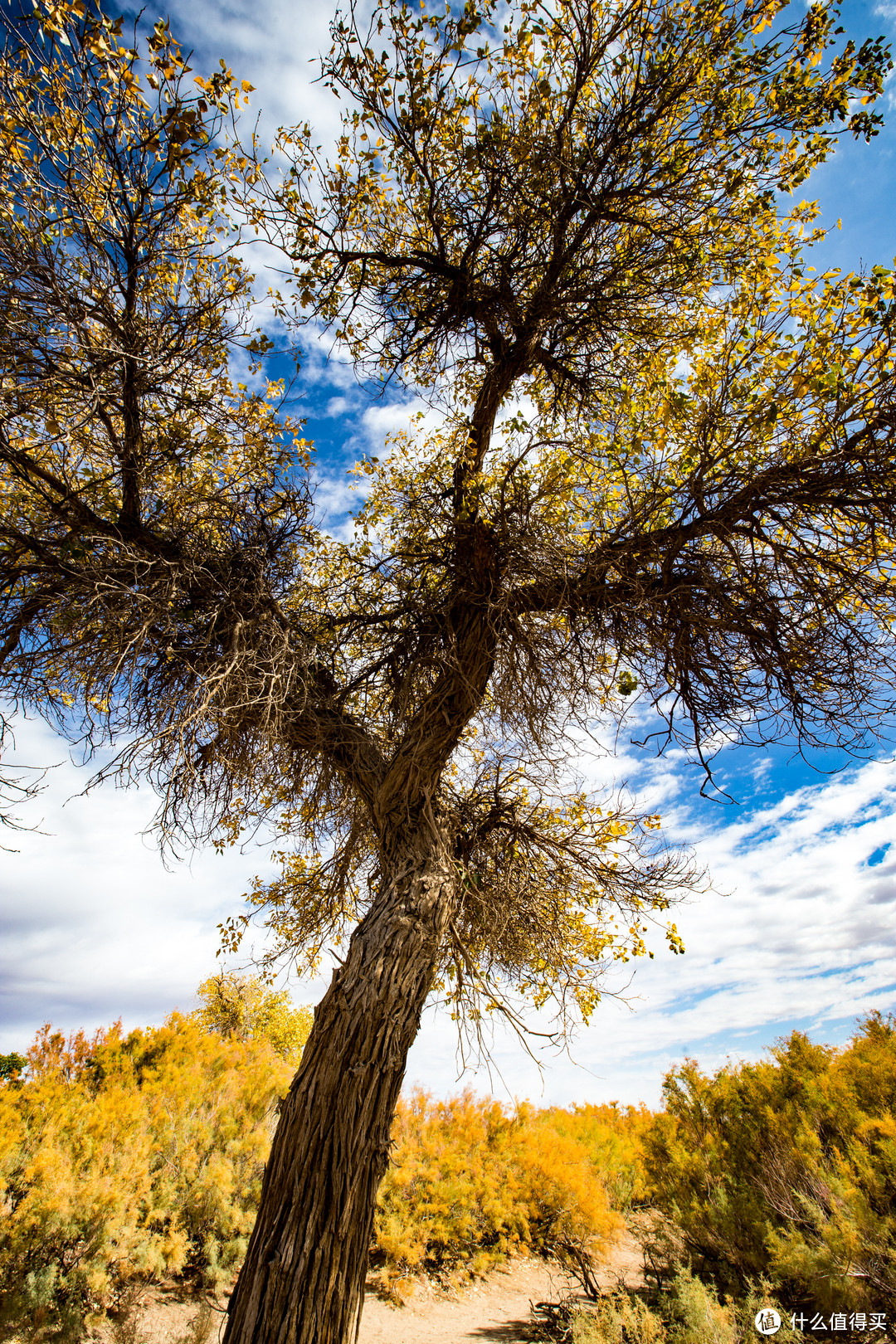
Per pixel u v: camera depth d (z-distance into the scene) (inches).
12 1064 416.8
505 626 171.9
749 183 163.0
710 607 155.0
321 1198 109.4
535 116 171.9
